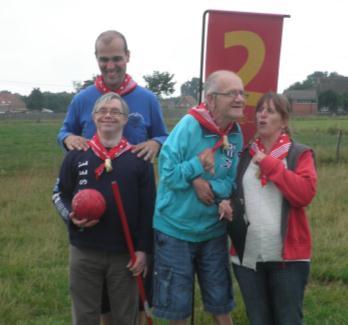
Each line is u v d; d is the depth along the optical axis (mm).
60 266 4422
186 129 2447
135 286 2543
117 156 2461
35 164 13305
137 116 2715
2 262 4461
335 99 55969
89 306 2529
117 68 2680
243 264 2400
